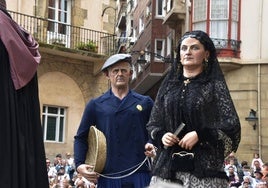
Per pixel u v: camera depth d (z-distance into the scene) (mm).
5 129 3730
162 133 4098
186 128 3971
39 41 24141
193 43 4070
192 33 4121
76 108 25516
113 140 5598
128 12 43281
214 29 25688
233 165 17703
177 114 3996
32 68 3893
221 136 3850
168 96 4086
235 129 3863
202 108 3922
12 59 3801
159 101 4172
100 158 5375
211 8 25781
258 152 23625
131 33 41969
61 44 24891
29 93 3951
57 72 25000
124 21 45062
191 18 26656
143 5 37125
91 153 5582
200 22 26172
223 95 3949
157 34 33719
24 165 3768
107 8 26781
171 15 28594
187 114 3949
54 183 18031
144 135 5660
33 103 3961
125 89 5770
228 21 25125
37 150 3912
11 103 3771
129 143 5605
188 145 3873
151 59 33438
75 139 5754
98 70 25766
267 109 23875
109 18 26828
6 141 3715
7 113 3750
